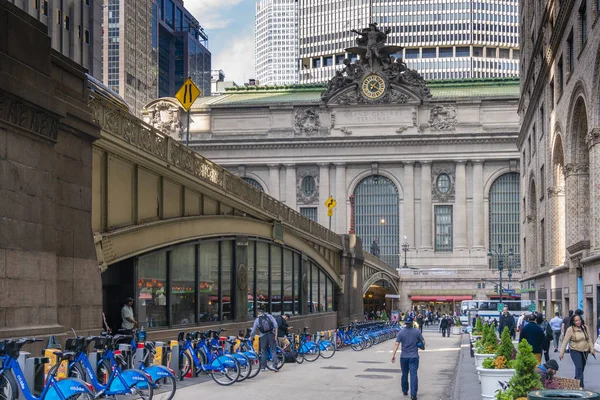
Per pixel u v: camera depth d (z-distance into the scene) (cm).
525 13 7844
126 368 1867
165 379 1900
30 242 1889
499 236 13175
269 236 4303
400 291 12438
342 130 13388
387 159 13288
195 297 3312
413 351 2202
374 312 11231
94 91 2505
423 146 13250
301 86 14700
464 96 13362
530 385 1380
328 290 6356
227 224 3562
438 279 12356
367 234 13412
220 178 3438
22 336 1814
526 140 8038
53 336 1789
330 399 2166
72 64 2131
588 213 4659
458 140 13100
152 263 2908
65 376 1606
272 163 13512
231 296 3775
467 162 13212
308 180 13562
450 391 2456
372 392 2361
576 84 4225
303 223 5153
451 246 13200
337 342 4691
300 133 13562
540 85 6219
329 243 6044
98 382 1727
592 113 3797
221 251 3641
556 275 5619
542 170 6400
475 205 13150
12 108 1820
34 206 1911
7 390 1393
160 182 2872
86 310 2172
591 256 3844
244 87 14925
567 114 4631
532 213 7812
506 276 12250
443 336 7169
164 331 2902
